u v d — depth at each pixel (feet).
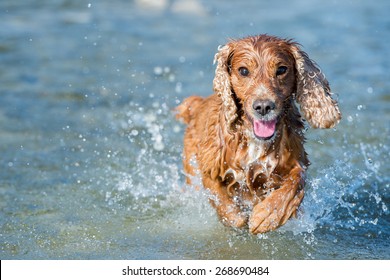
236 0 81.15
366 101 42.50
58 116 40.16
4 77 47.32
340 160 32.48
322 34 60.70
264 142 24.00
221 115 24.86
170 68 50.52
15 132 37.19
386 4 75.41
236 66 23.81
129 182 30.89
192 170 27.78
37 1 75.41
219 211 25.55
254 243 24.91
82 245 24.57
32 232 25.46
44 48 55.52
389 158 33.60
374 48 55.57
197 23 67.21
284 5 76.89
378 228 26.30
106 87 45.78
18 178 30.86
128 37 60.54
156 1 76.84
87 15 69.51
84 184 30.50
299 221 26.21
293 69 24.20
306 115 24.40
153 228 26.25
